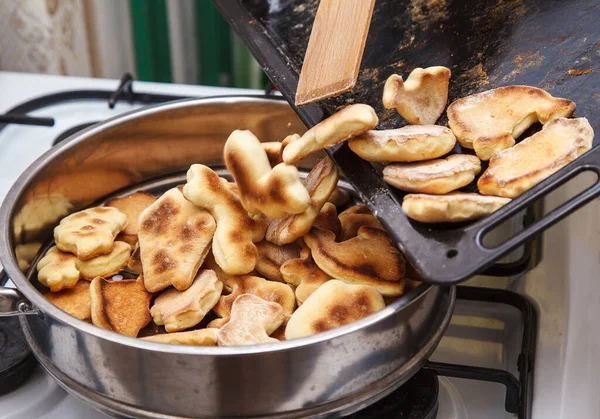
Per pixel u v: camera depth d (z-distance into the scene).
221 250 0.78
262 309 0.74
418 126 0.74
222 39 1.39
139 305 0.77
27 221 0.83
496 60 0.80
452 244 0.65
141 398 0.69
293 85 0.82
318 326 0.72
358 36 0.73
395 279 0.75
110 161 0.91
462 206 0.67
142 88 1.12
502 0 0.85
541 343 0.79
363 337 0.68
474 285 0.87
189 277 0.77
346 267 0.76
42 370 0.80
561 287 0.84
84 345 0.68
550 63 0.78
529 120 0.74
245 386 0.67
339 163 0.74
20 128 1.05
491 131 0.73
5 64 1.37
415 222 0.68
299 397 0.68
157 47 1.39
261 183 0.76
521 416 0.73
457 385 0.78
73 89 1.11
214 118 0.93
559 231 0.88
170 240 0.79
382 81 0.81
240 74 1.43
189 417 0.69
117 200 0.90
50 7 1.30
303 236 0.79
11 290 0.71
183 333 0.73
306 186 0.79
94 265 0.81
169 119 0.92
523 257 0.86
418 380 0.75
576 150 0.69
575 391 0.75
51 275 0.79
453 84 0.79
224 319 0.75
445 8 0.86
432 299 0.72
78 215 0.85
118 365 0.68
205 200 0.80
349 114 0.72
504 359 0.81
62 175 0.87
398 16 0.87
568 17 0.82
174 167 0.95
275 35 0.87
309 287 0.77
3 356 0.78
